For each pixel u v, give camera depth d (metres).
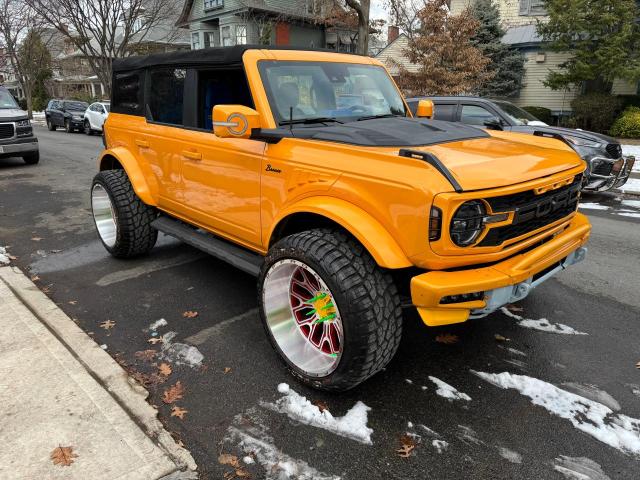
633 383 3.00
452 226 2.33
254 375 3.07
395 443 2.49
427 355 3.31
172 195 4.25
